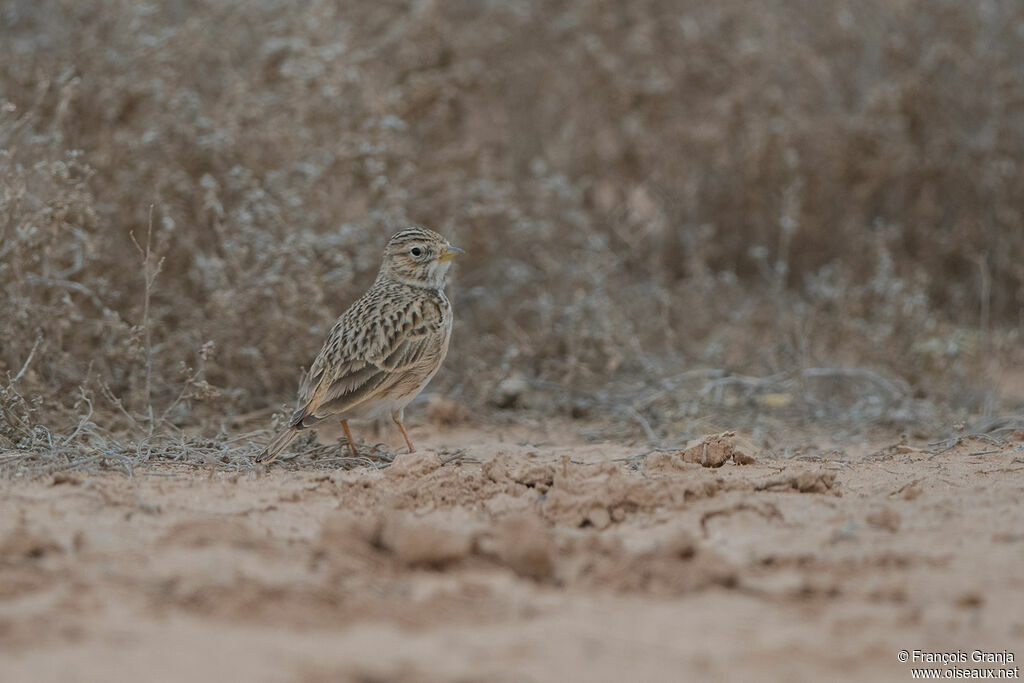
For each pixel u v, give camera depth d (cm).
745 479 1543
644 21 2891
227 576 1091
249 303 2033
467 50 2758
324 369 1670
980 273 2781
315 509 1402
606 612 1046
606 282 2409
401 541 1157
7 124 1973
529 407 2144
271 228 2083
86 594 1041
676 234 2928
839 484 1510
